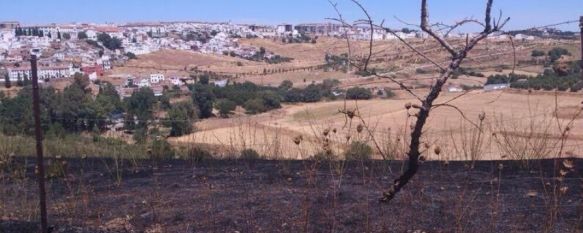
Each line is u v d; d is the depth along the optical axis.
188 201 5.31
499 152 6.93
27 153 9.01
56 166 6.69
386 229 4.38
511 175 5.96
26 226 4.68
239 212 4.89
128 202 5.40
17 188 6.10
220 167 6.92
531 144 6.74
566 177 5.76
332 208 4.86
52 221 4.89
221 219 4.74
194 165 7.15
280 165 6.77
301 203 5.03
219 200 5.29
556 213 4.50
